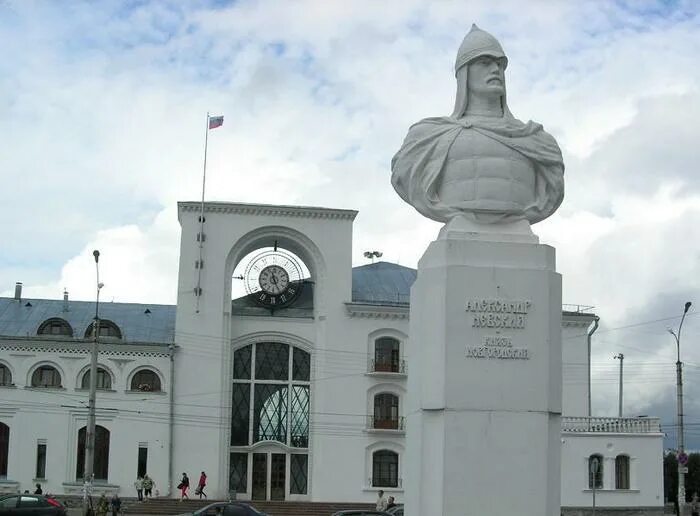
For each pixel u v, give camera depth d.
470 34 18.25
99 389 63.78
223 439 64.81
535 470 16.25
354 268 73.94
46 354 63.97
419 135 17.95
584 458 57.97
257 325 67.19
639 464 58.47
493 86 17.89
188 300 65.88
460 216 17.30
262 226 67.31
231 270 67.00
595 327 68.38
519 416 16.34
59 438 63.09
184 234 66.56
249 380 66.56
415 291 17.48
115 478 63.00
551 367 16.58
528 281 16.66
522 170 17.50
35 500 42.41
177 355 65.12
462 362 16.39
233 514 37.03
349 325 67.25
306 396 67.12
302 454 66.25
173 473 63.59
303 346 67.56
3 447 62.72
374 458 66.06
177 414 64.44
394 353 67.44
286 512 61.41
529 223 17.58
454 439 16.22
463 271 16.58
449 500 16.06
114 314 69.19
